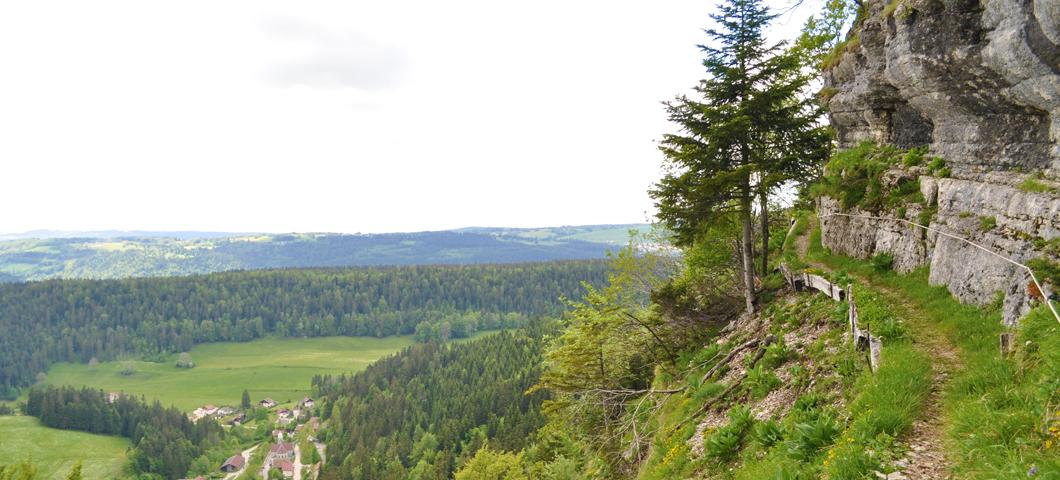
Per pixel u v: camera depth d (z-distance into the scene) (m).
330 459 135.50
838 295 16.20
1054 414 6.56
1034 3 9.91
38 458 152.25
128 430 174.75
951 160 15.64
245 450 173.38
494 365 149.25
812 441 9.39
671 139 19.42
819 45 27.58
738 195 19.25
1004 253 11.45
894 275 16.44
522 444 85.31
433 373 165.00
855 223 20.09
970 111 14.34
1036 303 9.52
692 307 24.52
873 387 9.69
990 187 12.86
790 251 25.86
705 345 22.69
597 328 26.86
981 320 11.17
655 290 25.27
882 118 20.25
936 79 14.62
